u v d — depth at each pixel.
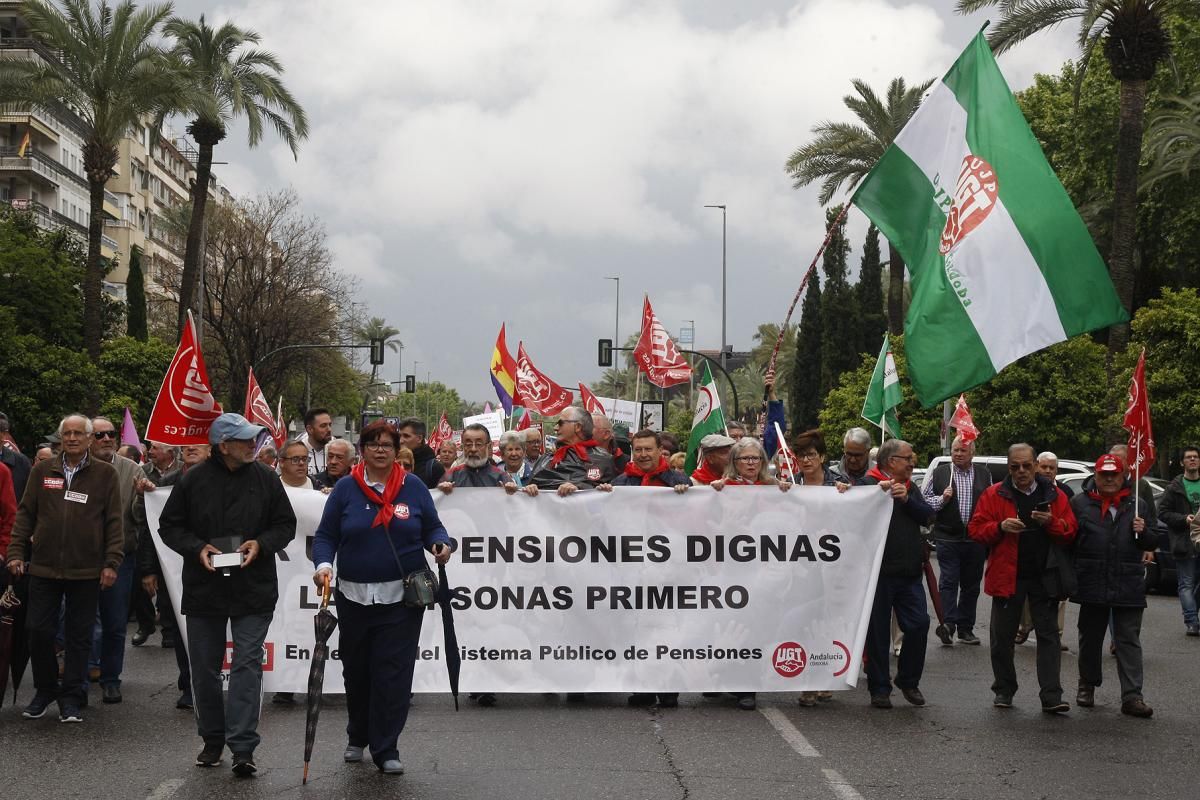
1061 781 7.92
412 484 8.32
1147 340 31.33
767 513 10.84
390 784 7.76
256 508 8.41
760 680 10.76
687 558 10.82
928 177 11.77
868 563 10.78
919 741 9.13
